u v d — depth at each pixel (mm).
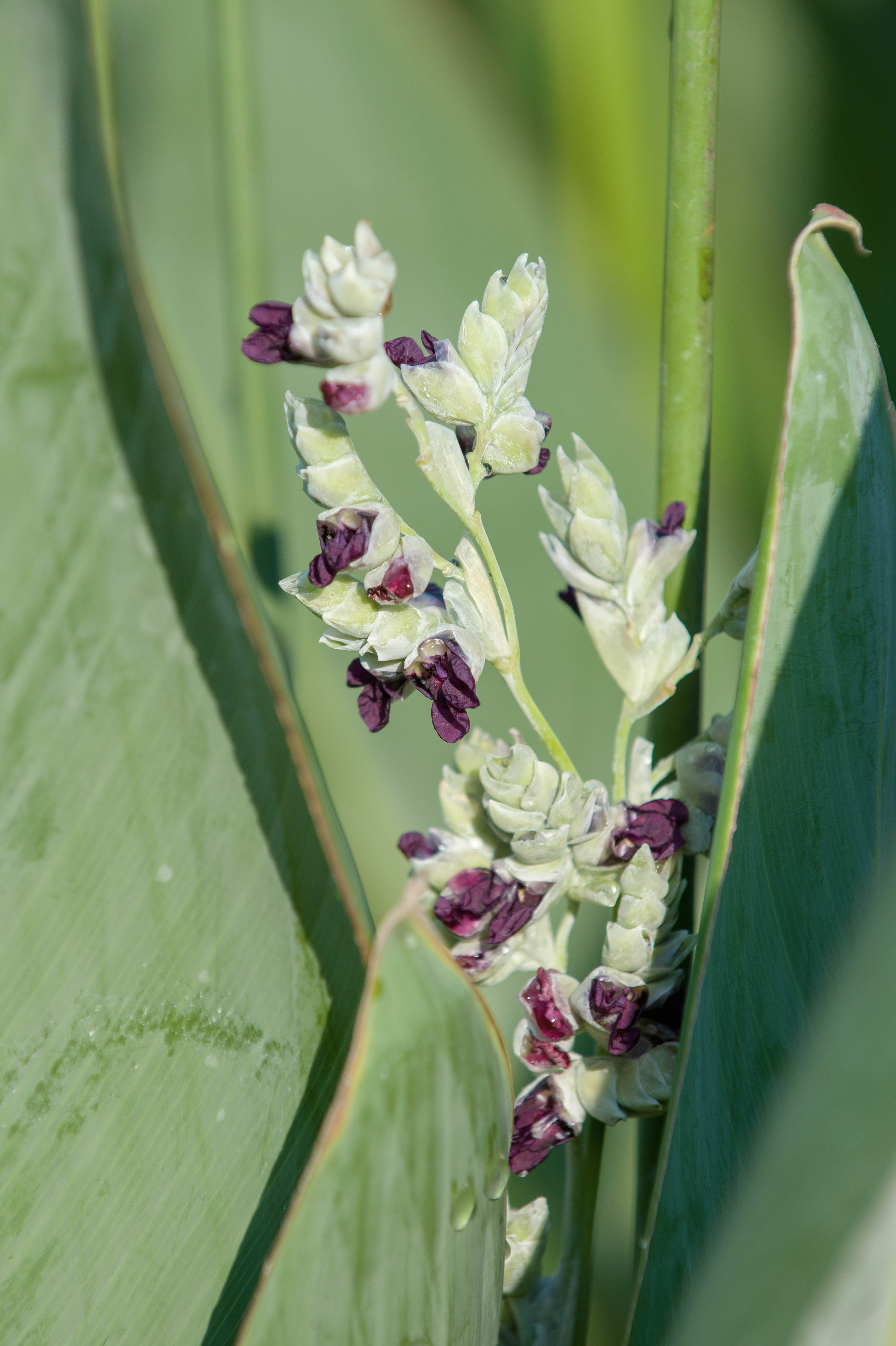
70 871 737
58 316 721
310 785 725
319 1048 756
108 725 734
